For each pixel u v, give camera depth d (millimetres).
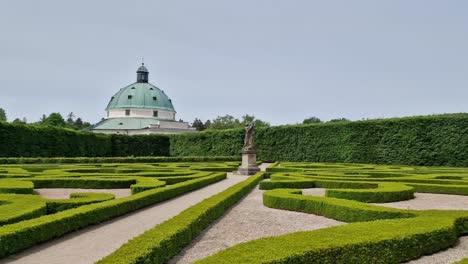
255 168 34188
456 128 40688
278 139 55781
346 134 49000
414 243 9039
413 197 18734
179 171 28016
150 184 19281
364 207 12617
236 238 11086
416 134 43188
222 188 22406
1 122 46438
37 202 12703
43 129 53031
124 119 95062
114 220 13281
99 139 65875
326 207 14094
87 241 10539
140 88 98188
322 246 7734
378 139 46125
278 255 7102
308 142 52781
